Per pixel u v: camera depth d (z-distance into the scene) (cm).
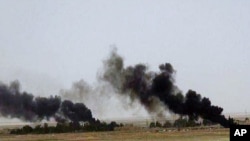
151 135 14475
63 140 13338
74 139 13562
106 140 12862
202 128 17988
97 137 14200
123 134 15588
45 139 13888
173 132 15838
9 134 17662
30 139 14050
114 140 12800
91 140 13038
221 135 13538
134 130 18262
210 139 12188
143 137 13612
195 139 12344
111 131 18175
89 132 17825
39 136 15625
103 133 16612
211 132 15088
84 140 13088
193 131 15988
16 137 15300
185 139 12406
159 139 12706
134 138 13375
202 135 13738
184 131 16200
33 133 18025
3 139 14300
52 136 15425
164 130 17425
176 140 12219
